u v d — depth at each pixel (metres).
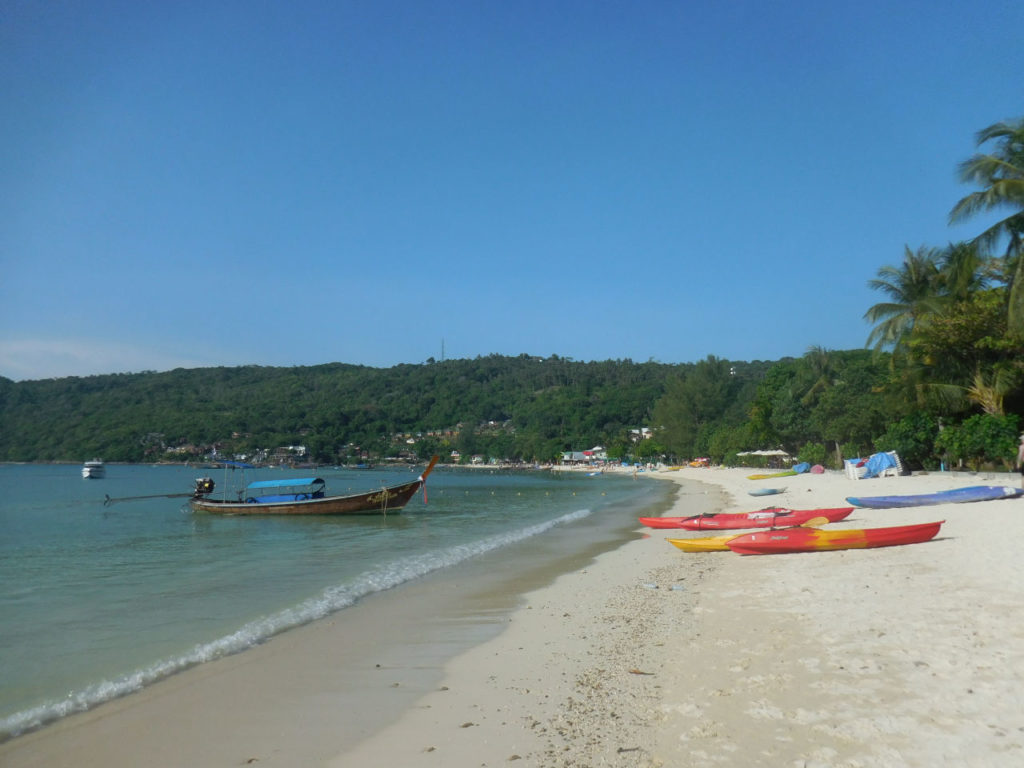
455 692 7.90
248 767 6.11
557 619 11.49
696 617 10.66
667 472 101.56
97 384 174.75
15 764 6.36
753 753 5.59
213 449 127.38
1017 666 6.97
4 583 16.17
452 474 127.50
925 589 10.80
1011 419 34.53
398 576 16.47
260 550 22.27
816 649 8.24
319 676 8.75
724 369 114.12
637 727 6.39
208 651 10.01
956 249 38.50
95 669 9.30
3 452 134.12
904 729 5.77
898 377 43.56
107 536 27.08
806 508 29.02
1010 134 31.62
